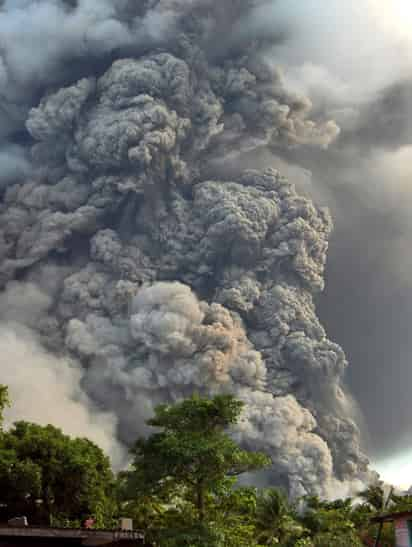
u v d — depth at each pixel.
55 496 45.88
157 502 41.44
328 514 53.03
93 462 48.59
